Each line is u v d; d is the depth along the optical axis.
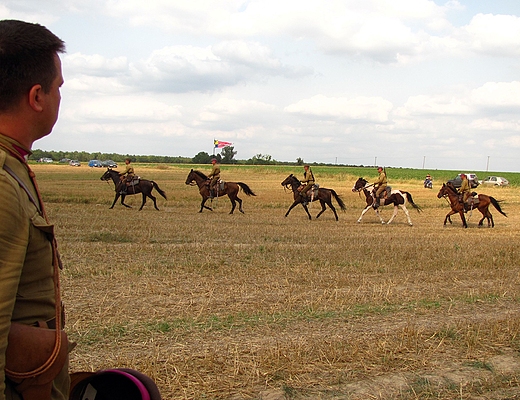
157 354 5.81
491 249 15.09
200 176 26.41
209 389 4.97
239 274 10.55
